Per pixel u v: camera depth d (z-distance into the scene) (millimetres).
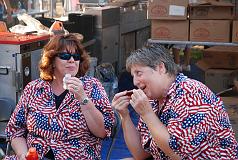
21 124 2801
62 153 2615
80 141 2650
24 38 4141
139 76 2076
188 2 4875
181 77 2105
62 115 2645
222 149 2016
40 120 2656
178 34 4945
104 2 7848
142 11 8055
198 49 6504
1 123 4012
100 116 2615
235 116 3676
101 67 5691
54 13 7551
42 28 4676
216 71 5309
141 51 2088
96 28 6480
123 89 6211
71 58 2680
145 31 8422
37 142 2664
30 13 6531
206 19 4867
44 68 2725
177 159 2000
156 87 2070
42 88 2730
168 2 4887
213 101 2020
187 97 2004
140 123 2311
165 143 1979
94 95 2695
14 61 4031
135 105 2029
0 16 5559
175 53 5918
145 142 2264
